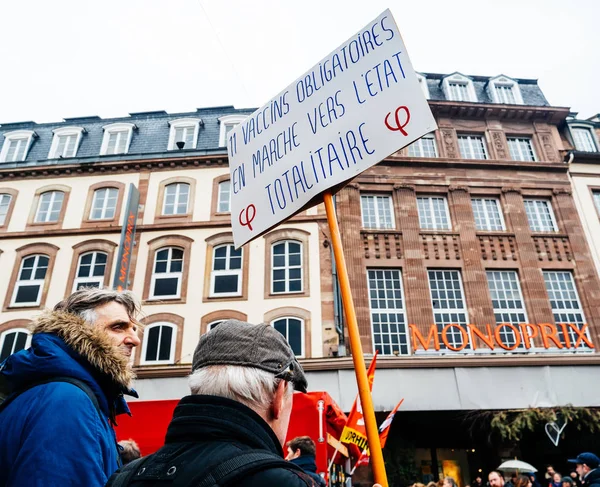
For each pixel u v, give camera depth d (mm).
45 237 16391
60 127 19609
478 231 16062
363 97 2410
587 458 6348
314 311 14117
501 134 18188
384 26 2455
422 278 14969
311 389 12766
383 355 13367
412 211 16172
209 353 1254
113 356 1784
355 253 15133
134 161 17516
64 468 1294
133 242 15867
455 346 14039
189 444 1091
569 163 17625
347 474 7875
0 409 1547
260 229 2672
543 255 15812
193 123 19266
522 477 7066
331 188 2408
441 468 14695
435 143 18047
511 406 12688
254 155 2902
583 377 13141
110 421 1832
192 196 16891
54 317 1799
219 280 15211
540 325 14000
